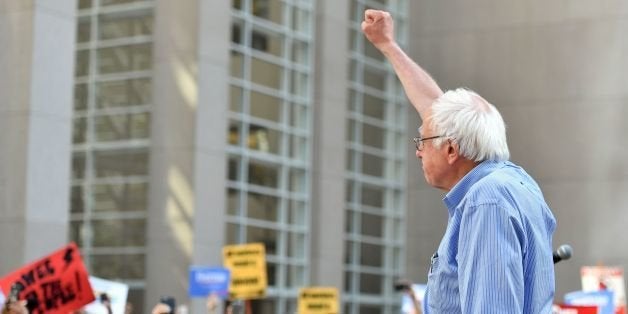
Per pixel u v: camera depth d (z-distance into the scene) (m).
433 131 5.42
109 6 40.75
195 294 28.30
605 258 46.09
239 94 42.66
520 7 47.78
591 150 46.50
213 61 39.81
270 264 43.91
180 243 38.78
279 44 44.91
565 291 46.66
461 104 5.37
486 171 5.27
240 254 28.53
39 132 31.89
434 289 5.27
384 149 50.22
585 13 46.78
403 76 6.33
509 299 4.83
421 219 49.78
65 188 32.53
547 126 47.19
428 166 5.48
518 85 47.69
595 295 18.14
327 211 45.66
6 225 31.73
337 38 46.72
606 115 46.34
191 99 39.09
